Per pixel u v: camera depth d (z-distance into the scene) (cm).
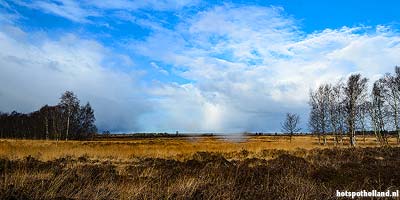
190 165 1547
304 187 794
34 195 689
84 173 1077
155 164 1611
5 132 9950
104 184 809
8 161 1334
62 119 8394
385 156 2028
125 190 757
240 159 2039
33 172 946
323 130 5475
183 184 795
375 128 5225
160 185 816
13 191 684
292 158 1734
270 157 2170
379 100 5119
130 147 3228
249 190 804
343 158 1844
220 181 877
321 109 5509
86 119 9606
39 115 9706
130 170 1301
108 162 1766
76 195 719
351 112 4953
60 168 1264
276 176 974
